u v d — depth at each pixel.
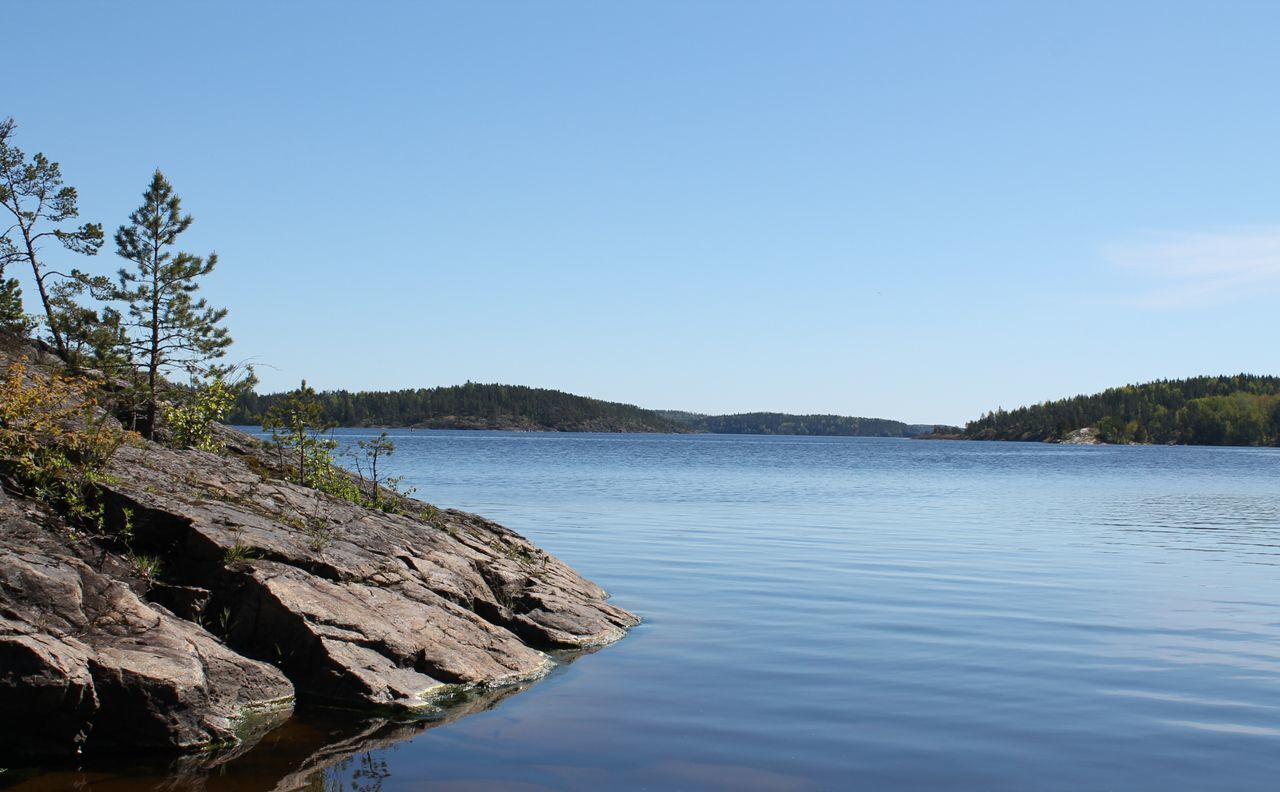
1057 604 19.72
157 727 10.35
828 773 10.35
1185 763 10.71
